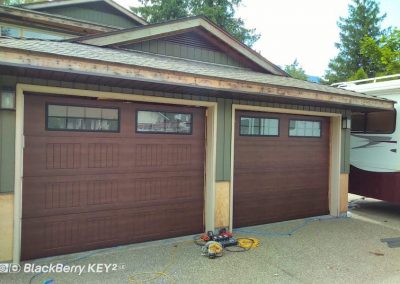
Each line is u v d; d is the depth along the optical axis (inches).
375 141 298.2
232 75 201.6
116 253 182.1
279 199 256.4
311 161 275.0
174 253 185.2
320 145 280.5
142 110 196.5
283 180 257.9
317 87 246.4
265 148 246.5
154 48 230.8
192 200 216.2
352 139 320.5
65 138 173.9
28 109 164.1
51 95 169.2
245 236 219.6
